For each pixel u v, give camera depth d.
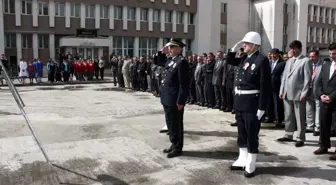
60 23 30.09
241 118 4.52
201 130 6.97
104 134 6.55
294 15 41.84
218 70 9.43
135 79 15.91
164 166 4.73
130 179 4.25
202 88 10.45
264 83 4.21
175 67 5.06
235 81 4.54
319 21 47.00
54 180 4.22
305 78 5.61
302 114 5.75
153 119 8.12
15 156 5.14
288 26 41.97
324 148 5.31
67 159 5.01
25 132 6.68
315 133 6.61
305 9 42.09
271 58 7.59
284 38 41.72
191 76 11.01
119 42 33.34
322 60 6.77
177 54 5.21
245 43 4.44
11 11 28.08
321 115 5.30
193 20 37.28
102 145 5.75
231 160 5.00
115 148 5.58
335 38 49.66
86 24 31.23
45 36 29.83
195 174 4.43
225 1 40.28
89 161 4.92
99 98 12.66
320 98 5.29
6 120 7.89
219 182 4.16
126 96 13.35
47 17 29.47
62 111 9.38
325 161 4.97
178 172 4.50
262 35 41.22
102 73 23.02
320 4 46.53
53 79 20.61
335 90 5.09
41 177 4.31
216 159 5.04
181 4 35.91
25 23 28.59
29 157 5.09
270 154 5.30
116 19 32.69
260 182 4.16
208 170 4.57
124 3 32.75
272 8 39.81
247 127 4.35
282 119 7.45
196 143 5.92
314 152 5.34
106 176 4.35
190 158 5.09
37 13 29.02
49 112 9.20
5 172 4.48
